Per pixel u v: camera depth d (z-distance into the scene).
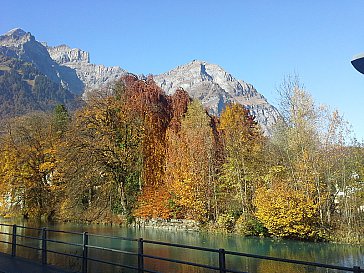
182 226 35.75
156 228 36.97
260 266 19.09
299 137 31.33
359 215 28.62
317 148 31.22
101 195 42.38
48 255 21.64
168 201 37.50
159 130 43.00
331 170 31.00
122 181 41.12
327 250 24.08
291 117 32.38
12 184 45.84
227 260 20.53
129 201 41.00
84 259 10.57
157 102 44.72
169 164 39.00
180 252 23.19
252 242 27.48
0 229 36.28
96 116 41.31
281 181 30.77
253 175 34.88
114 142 41.28
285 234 28.50
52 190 43.91
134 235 31.73
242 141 37.31
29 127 48.16
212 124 47.12
